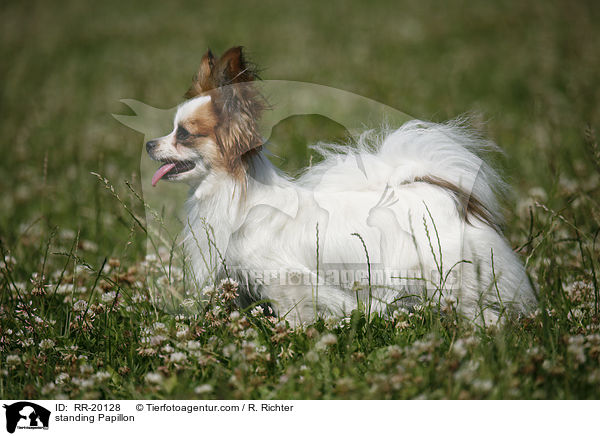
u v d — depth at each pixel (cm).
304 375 442
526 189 795
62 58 2152
